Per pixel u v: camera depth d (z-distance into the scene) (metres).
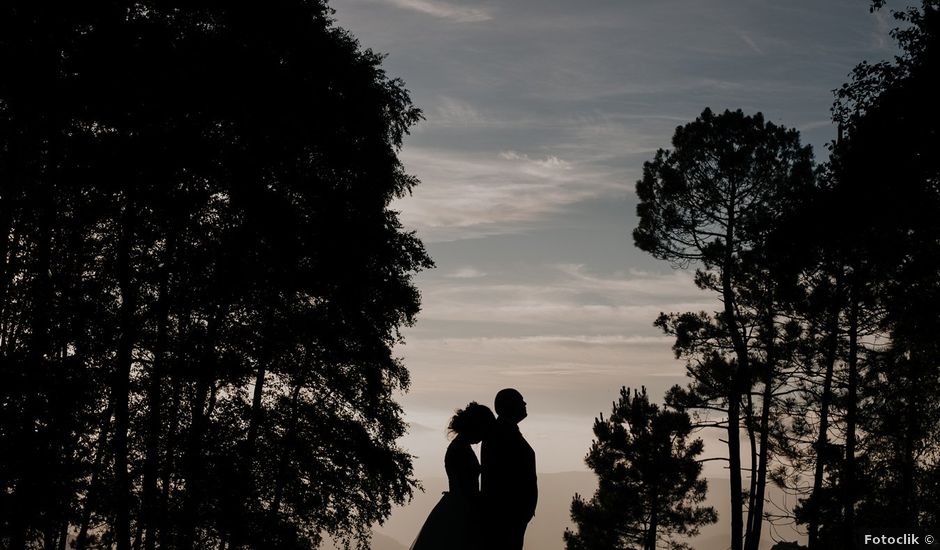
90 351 22.31
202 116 24.39
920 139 20.88
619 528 37.34
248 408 26.56
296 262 26.02
